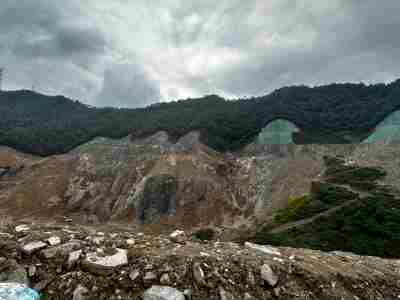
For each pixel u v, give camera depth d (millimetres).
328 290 3971
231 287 3588
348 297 3955
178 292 3301
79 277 3424
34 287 3322
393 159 53844
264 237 32406
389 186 42281
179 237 5301
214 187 56719
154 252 4082
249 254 4500
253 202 51969
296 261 4594
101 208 55375
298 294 3744
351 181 46344
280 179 55688
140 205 52875
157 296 3193
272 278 3869
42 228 4871
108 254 3854
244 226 43312
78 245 4023
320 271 4375
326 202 39719
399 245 26266
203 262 3879
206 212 50812
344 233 29812
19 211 50875
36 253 3816
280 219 38750
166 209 52375
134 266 3658
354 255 6309
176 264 3744
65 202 56969
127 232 5348
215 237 40469
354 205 35531
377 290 4387
